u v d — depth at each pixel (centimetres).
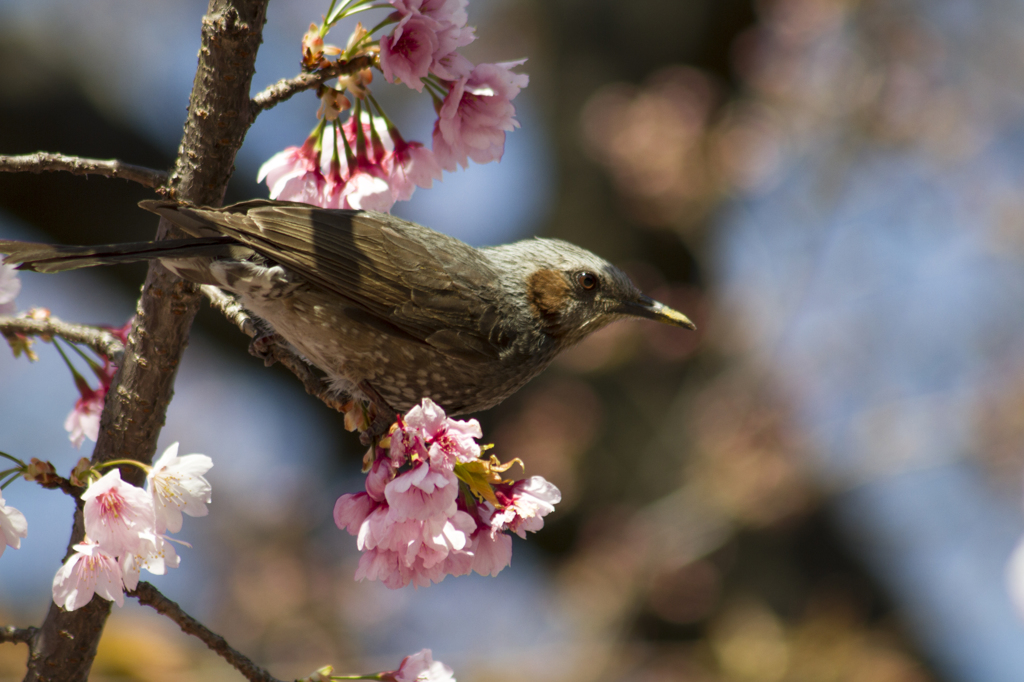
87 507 393
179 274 460
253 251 500
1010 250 1466
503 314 598
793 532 1402
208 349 1448
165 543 409
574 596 1288
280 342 553
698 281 1512
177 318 467
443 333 559
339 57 464
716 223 1520
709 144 1379
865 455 1302
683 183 1366
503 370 598
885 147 1419
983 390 1377
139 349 468
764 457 1252
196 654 996
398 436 417
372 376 550
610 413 1421
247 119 452
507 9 1827
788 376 1351
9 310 530
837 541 1417
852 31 1457
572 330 653
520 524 430
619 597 1256
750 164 1391
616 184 1444
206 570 1412
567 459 1384
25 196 1084
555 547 1469
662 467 1375
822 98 1441
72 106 1133
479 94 495
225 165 454
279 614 1330
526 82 506
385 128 526
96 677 844
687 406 1392
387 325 542
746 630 1213
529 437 1401
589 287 650
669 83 1448
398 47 466
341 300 525
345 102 486
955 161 1453
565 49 1606
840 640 1180
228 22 425
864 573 1406
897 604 1413
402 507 402
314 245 515
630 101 1446
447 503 402
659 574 1261
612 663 1198
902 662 1197
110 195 1130
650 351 1411
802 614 1316
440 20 476
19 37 1141
